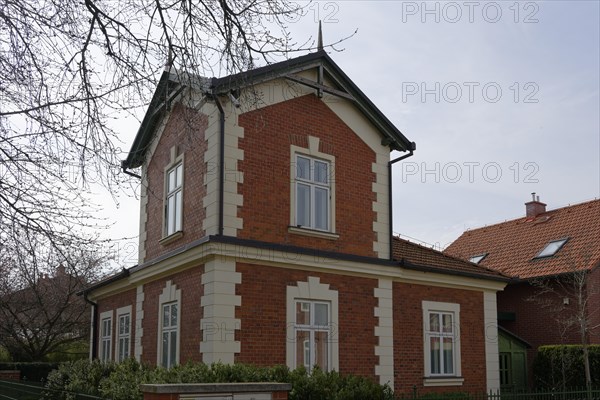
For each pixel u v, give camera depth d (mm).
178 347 13539
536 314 21891
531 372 20109
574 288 20375
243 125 13344
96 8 7922
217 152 12969
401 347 15156
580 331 19453
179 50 8289
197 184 13703
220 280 12430
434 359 15805
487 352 16797
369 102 15359
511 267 23500
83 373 13688
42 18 7699
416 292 15766
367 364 14289
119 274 16688
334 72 14883
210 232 12805
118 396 9859
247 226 13023
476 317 16844
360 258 14508
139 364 12773
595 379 18438
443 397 12625
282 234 13500
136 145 16625
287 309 13203
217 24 8305
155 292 15164
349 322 14180
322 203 14445
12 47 7656
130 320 16734
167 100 9438
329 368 13617
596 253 21031
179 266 13711
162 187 15586
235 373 9875
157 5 8102
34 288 8898
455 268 16547
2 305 13312
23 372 23578
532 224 25766
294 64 13984
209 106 13445
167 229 15172
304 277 13609
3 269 15250
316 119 14594
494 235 27016
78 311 25562
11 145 7781
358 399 10469
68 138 7938
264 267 13070
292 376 10242
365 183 15195
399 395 13914
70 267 8422
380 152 15711
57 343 26438
